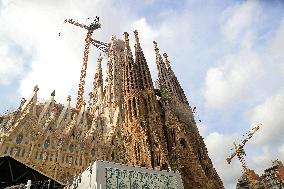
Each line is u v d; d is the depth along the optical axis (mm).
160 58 98125
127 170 35812
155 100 72562
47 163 46375
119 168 35406
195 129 75500
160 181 37312
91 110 85375
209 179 63406
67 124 57938
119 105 76438
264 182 124188
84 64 114188
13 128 46562
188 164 61562
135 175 35969
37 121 52062
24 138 47031
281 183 118000
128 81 77000
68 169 48156
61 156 49188
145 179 36344
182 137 67125
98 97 90000
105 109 77312
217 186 62938
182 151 63625
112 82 88188
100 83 102375
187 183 57812
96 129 59594
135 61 85625
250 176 126500
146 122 65938
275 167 124875
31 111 51312
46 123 52281
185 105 81938
